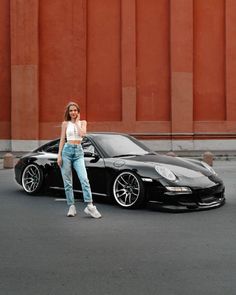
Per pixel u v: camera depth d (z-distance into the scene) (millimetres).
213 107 25156
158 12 24906
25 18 24453
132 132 24609
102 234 6582
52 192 10391
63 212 8258
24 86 24469
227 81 25188
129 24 24672
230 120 25109
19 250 5773
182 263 5176
